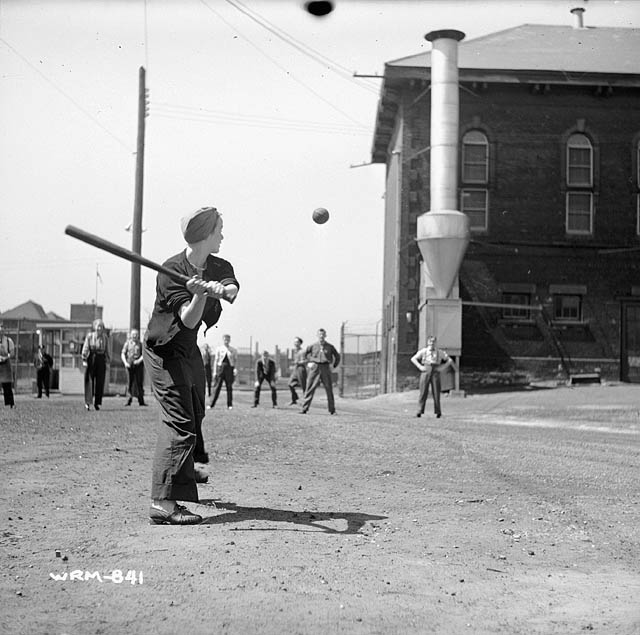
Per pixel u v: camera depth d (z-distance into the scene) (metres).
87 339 21.25
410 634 4.58
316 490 8.89
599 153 33.72
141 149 35.84
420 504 8.27
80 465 10.09
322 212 10.38
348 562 5.94
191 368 7.19
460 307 31.17
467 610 5.04
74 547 6.16
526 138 33.62
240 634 4.48
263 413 21.91
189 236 6.94
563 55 35.47
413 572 5.79
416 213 33.59
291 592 5.19
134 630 4.51
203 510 7.59
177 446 6.98
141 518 7.17
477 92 33.59
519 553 6.49
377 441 13.84
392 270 37.16
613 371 33.28
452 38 31.45
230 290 6.70
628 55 35.81
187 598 5.03
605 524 7.61
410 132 33.72
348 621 4.73
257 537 6.54
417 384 33.19
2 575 5.45
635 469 11.19
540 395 28.48
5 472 9.41
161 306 6.95
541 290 33.34
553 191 33.59
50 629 4.52
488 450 12.90
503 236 33.34
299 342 29.48
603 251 33.47
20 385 39.44
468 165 33.53
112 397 32.94
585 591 5.53
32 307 87.00
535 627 4.77
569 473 10.70
